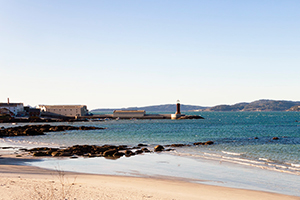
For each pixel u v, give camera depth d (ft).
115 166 100.63
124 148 148.36
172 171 91.61
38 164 103.65
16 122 463.42
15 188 56.49
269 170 92.53
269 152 130.52
